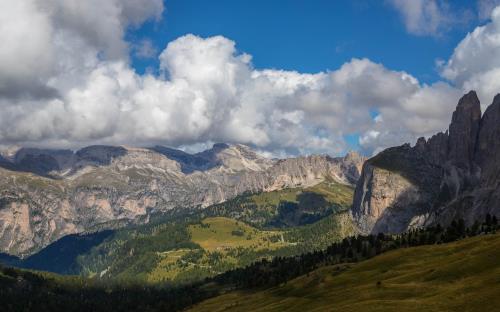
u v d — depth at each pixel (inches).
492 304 4628.4
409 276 6791.3
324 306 6756.9
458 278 5964.6
